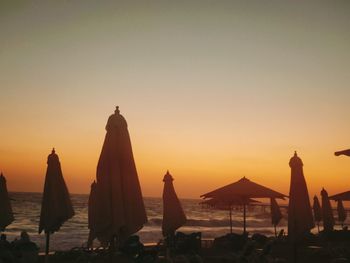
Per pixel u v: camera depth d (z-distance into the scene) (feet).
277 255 48.49
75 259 46.68
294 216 34.50
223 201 62.54
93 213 23.94
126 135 25.39
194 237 44.83
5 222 45.93
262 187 50.60
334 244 59.41
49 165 35.17
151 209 349.00
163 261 37.24
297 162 35.68
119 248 34.78
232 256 43.14
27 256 36.17
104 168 24.45
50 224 33.91
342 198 63.67
